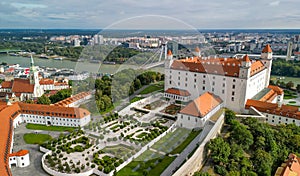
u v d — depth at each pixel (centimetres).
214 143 8281
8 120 10806
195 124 10275
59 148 9631
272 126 10644
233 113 10938
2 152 7894
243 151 8681
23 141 10375
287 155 8681
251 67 13325
